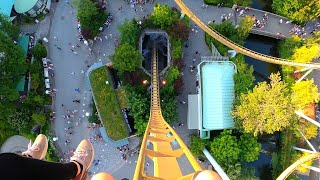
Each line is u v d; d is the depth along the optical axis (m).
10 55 50.91
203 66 54.12
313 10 56.19
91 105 57.66
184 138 57.62
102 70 55.28
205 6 58.88
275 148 59.47
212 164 50.44
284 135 57.31
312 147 53.88
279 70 61.06
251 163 59.97
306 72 56.00
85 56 57.94
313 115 56.00
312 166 55.69
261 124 50.62
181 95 57.94
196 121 55.12
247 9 58.62
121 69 53.09
